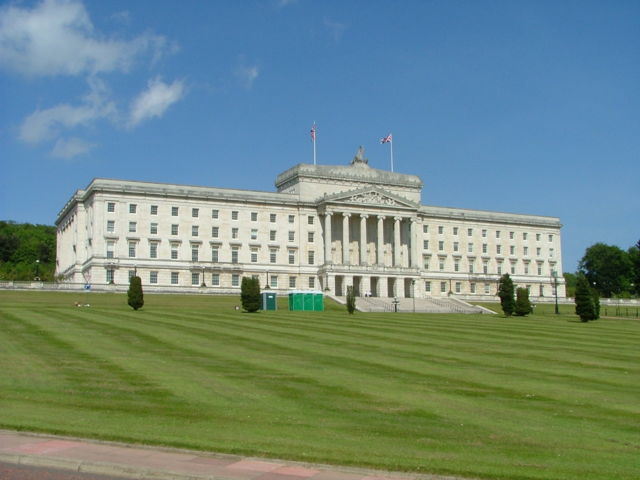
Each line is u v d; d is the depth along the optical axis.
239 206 142.00
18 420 25.16
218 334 58.34
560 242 175.00
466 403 30.59
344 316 88.19
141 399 30.14
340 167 151.88
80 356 43.41
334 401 30.38
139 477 18.98
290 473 19.03
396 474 19.16
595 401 31.61
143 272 132.25
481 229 165.38
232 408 28.52
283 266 143.88
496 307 128.75
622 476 19.42
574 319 100.62
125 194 132.38
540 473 19.41
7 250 191.25
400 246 152.50
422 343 55.53
